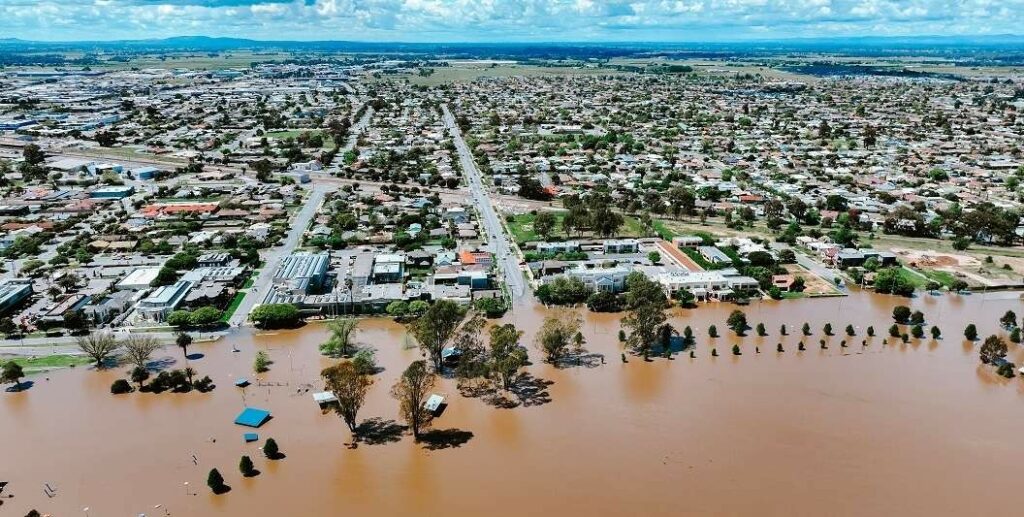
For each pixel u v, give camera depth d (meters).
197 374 152.00
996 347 154.62
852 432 130.12
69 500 110.00
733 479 116.19
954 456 122.62
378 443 126.50
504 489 113.50
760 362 160.00
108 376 151.00
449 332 154.38
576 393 145.00
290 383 147.88
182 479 115.62
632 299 186.12
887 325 181.88
